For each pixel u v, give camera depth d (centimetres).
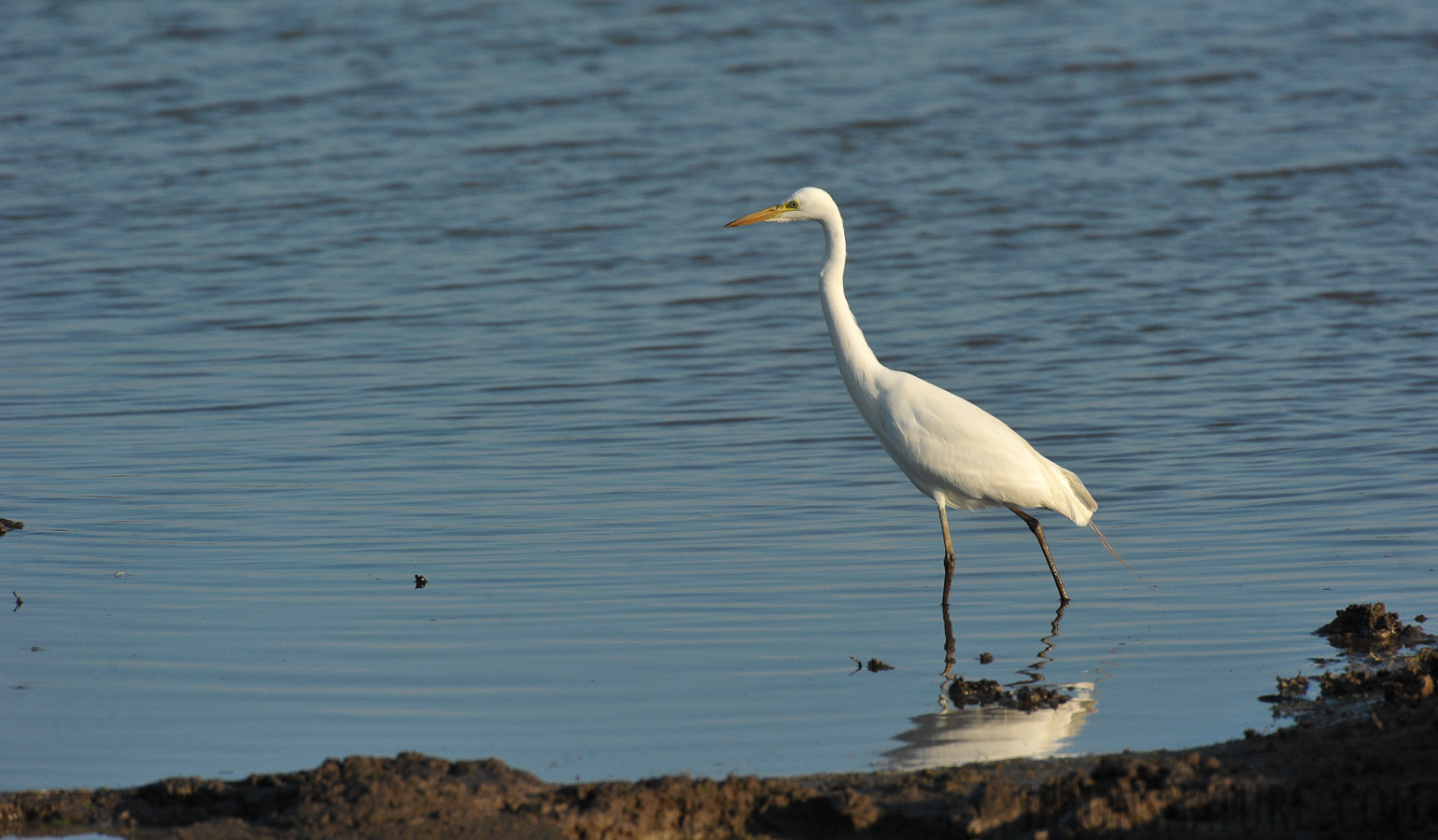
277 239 2566
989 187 2920
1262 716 841
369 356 1898
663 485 1380
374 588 1099
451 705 874
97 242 2530
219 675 920
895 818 698
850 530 1255
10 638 984
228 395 1705
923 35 4184
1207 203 2773
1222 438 1505
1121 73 3809
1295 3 4544
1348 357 1817
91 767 785
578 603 1067
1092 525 1167
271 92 3612
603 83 3706
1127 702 874
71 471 1408
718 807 707
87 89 3609
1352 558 1137
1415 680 845
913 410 1151
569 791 708
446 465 1444
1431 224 2558
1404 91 3628
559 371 1833
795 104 3534
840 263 1241
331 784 706
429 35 4131
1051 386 1738
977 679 915
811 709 868
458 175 3008
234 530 1239
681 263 2436
